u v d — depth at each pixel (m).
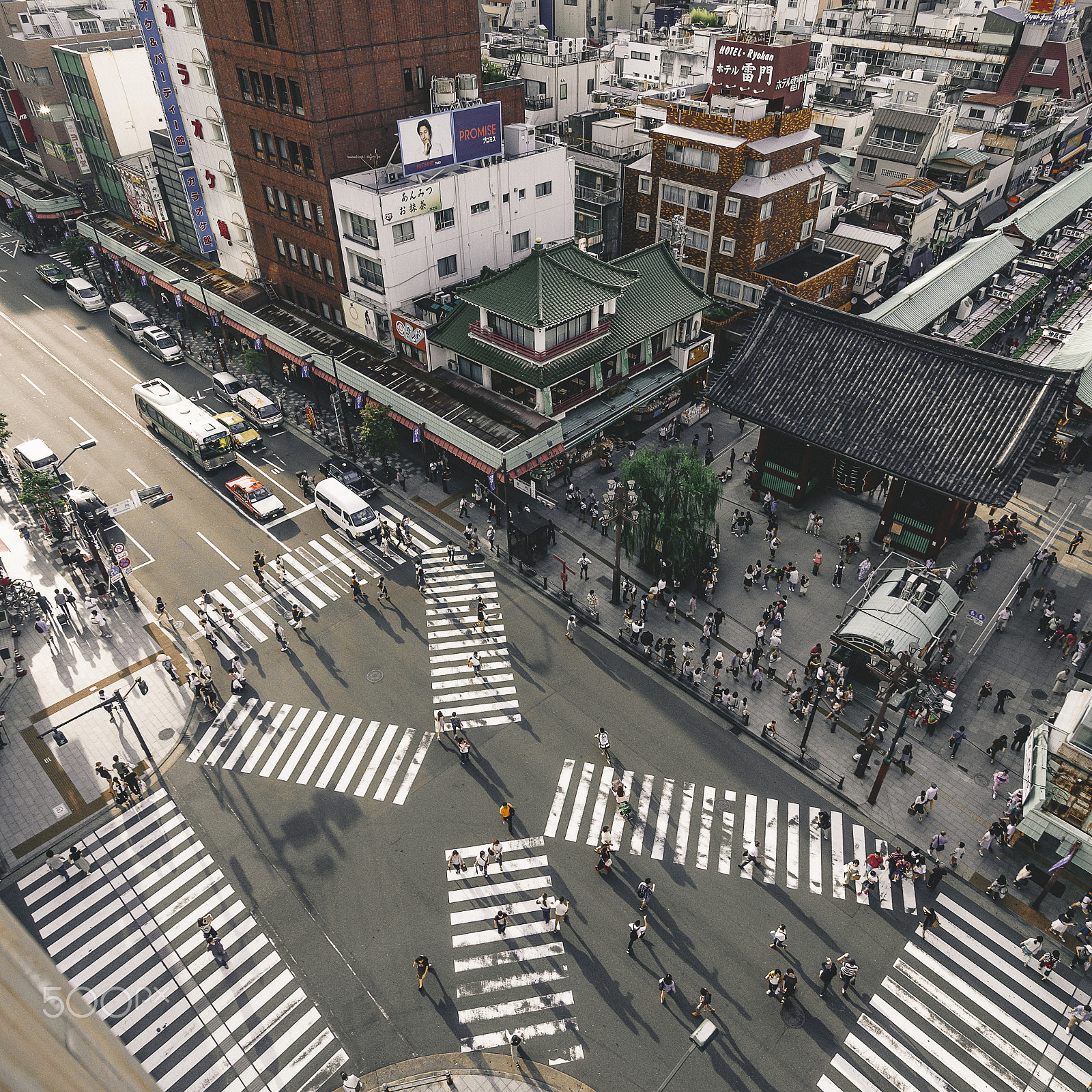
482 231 59.03
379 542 50.94
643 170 69.00
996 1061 27.97
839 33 115.62
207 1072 27.97
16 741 39.25
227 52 56.28
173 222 76.50
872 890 32.75
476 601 46.53
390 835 34.94
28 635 45.03
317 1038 28.72
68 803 36.53
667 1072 27.64
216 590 47.50
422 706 40.50
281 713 40.25
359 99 54.66
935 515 46.25
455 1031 28.78
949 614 41.06
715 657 42.66
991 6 111.62
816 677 40.75
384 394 55.50
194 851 34.53
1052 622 42.88
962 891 32.78
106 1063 3.70
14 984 3.03
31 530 52.56
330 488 51.56
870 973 30.19
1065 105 103.19
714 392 50.16
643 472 44.34
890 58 108.81
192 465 57.59
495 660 42.84
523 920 31.84
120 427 61.28
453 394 54.62
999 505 41.19
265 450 59.06
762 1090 27.23
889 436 44.88
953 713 39.62
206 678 40.62
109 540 51.09
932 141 81.50
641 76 108.00
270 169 59.34
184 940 31.52
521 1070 27.78
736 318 65.31
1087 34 119.62
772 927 31.53
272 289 67.06
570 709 40.22
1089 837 31.14
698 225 66.75
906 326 62.84
